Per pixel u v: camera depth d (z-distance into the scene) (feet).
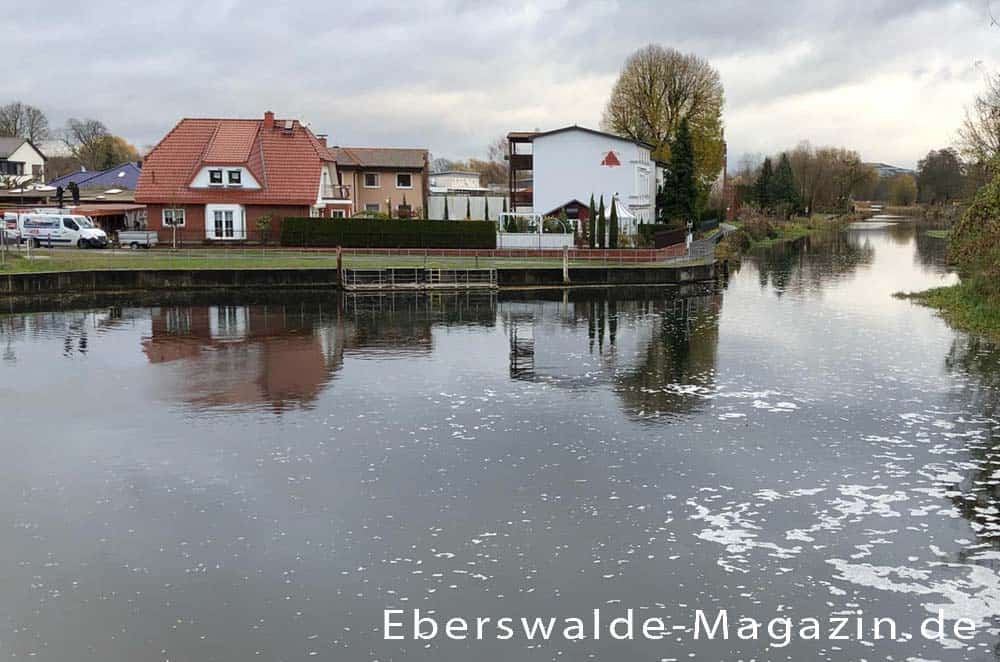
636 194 253.44
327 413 81.76
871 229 458.09
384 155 294.25
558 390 91.04
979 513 57.67
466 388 92.02
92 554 51.52
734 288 188.55
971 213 145.48
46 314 144.25
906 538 53.88
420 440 73.20
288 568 49.78
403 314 149.89
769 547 52.60
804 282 199.00
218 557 51.13
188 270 174.50
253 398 87.45
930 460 68.03
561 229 226.99
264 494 60.85
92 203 251.39
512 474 64.90
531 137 256.11
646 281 193.16
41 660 41.06
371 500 59.72
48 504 59.11
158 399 86.79
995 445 71.72
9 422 78.59
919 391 89.25
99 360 105.70
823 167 537.65
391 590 47.42
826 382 93.40
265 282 178.09
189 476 64.44
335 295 175.63
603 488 62.03
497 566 50.11
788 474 64.95
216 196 219.20
